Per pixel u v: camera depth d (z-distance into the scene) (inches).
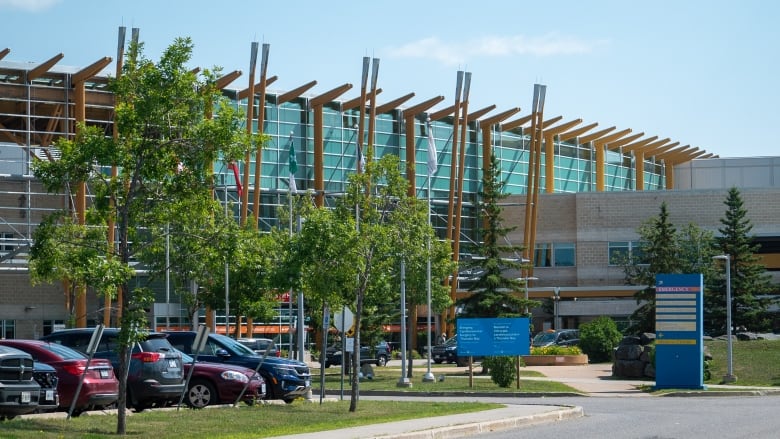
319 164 2805.1
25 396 748.0
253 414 918.4
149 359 936.9
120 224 778.8
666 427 879.1
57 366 848.9
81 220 2285.9
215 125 775.7
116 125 778.2
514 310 2074.3
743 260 2568.9
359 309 1039.6
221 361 1116.5
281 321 2802.7
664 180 4050.2
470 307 2063.2
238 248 811.4
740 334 2142.0
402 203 1148.5
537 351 2159.2
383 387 1528.1
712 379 1657.2
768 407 1147.9
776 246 3211.1
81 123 796.6
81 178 786.8
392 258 1133.1
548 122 3179.1
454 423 864.3
